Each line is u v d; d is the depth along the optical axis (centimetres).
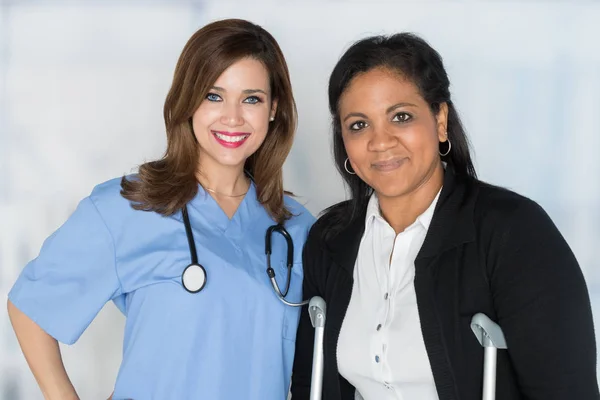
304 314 158
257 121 153
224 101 150
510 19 222
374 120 130
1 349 234
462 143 138
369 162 133
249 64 150
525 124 225
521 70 223
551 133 224
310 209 240
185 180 155
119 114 231
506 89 224
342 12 228
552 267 118
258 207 166
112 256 149
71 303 149
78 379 240
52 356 152
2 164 231
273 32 230
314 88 232
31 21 227
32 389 236
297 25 229
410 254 135
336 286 145
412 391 131
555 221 227
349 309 141
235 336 149
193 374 147
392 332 131
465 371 124
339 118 140
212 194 162
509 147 226
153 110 230
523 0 221
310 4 229
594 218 225
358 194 149
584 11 219
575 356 116
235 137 152
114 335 239
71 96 229
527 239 120
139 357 147
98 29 228
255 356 152
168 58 229
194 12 228
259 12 229
